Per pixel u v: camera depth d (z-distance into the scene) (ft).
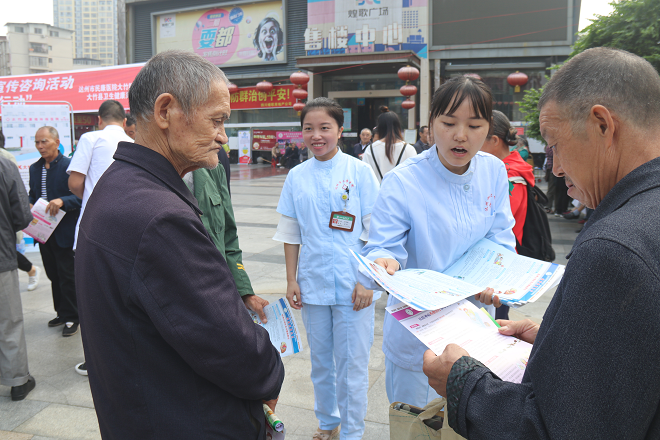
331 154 7.29
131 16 61.21
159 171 3.42
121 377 3.14
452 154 4.74
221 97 3.48
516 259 4.99
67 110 19.72
